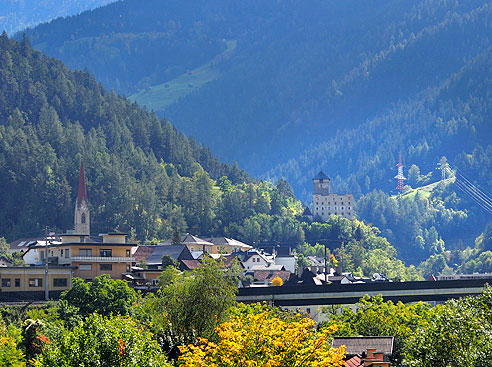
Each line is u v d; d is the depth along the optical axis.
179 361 72.50
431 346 79.88
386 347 94.19
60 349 67.56
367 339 96.19
